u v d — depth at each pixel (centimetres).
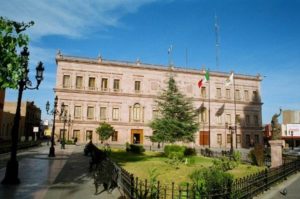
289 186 1606
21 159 2548
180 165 2597
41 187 1299
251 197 1249
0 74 873
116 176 1374
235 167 2536
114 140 6712
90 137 6562
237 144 7662
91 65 6750
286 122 9381
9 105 7875
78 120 6512
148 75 7088
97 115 6662
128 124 6819
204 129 7375
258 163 2677
